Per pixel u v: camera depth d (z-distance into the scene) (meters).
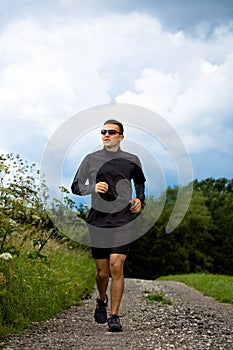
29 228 6.52
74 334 5.45
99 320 5.95
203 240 58.19
